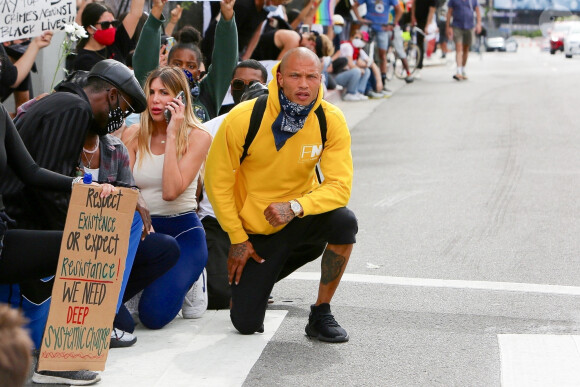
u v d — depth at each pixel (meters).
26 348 2.27
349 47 20.69
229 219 5.90
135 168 6.38
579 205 10.45
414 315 6.59
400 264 8.06
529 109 19.14
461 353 5.77
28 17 7.87
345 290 7.25
